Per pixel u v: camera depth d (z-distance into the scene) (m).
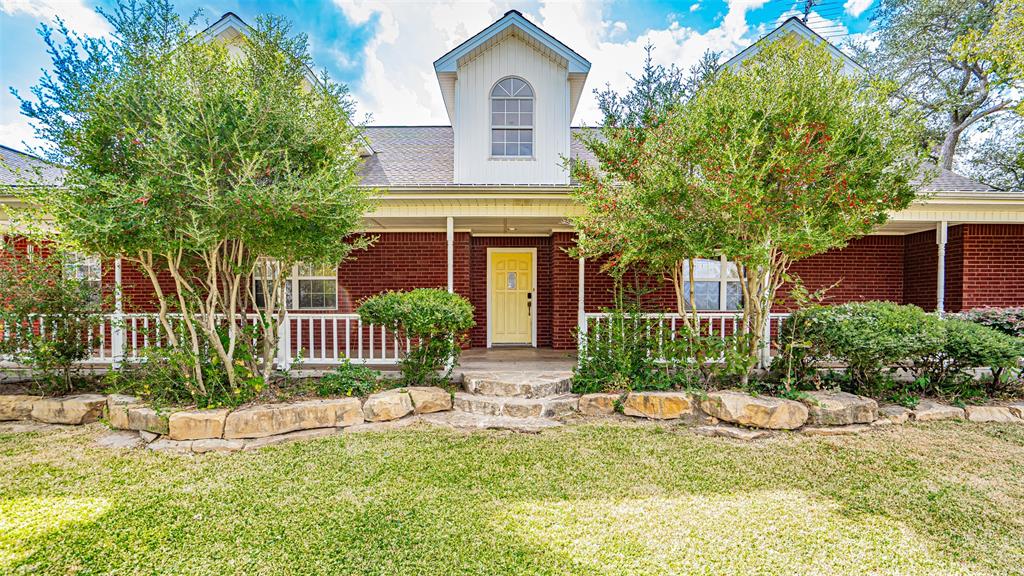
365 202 5.20
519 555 2.61
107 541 2.77
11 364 6.18
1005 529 2.87
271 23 4.70
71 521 3.00
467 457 4.09
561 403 5.27
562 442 4.45
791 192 4.70
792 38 5.48
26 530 2.89
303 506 3.20
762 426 4.73
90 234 3.73
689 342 5.49
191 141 4.02
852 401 4.91
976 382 5.64
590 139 5.65
